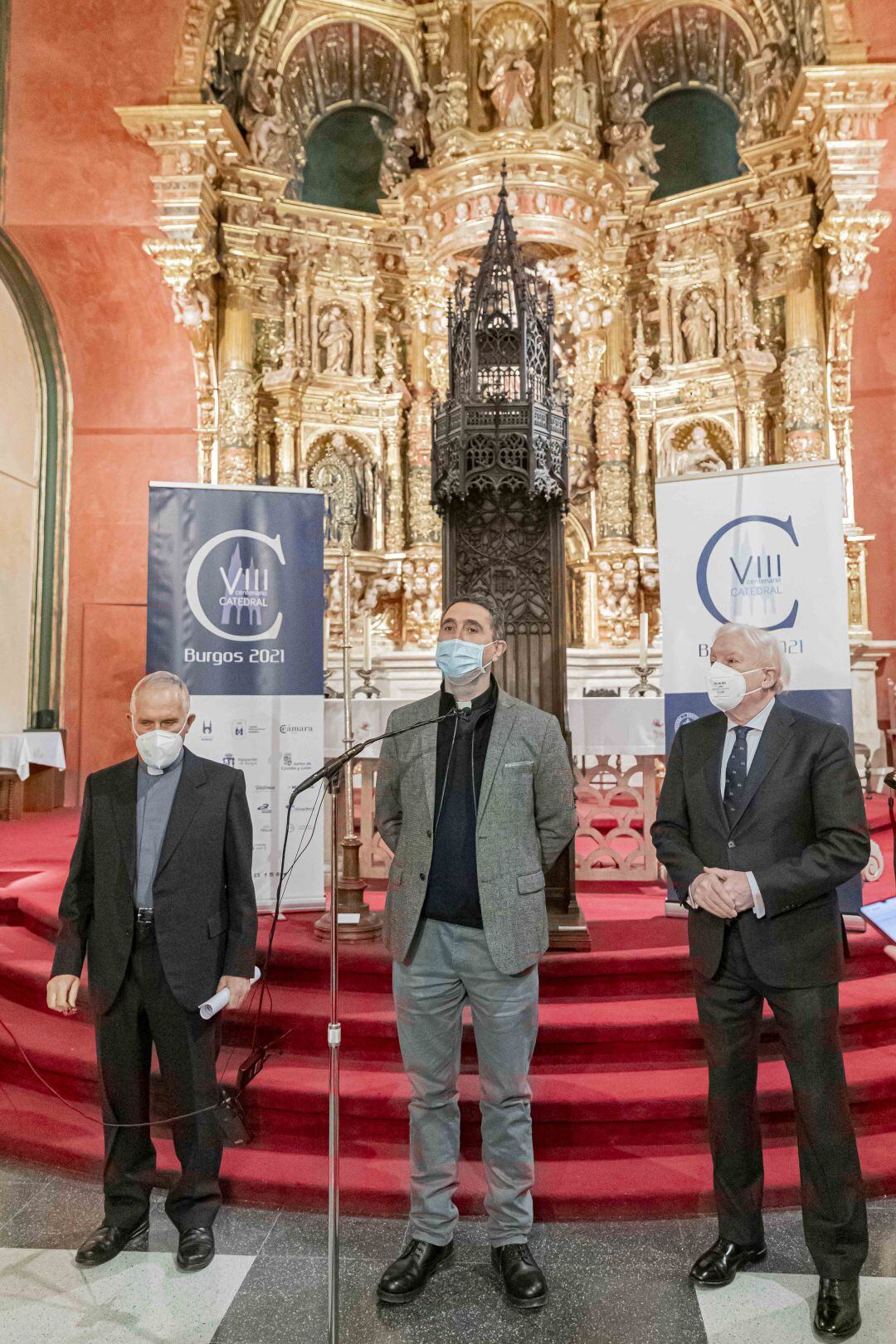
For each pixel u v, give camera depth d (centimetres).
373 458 1097
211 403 1052
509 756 282
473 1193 305
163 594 460
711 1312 254
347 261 1110
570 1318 252
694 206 1070
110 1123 284
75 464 1045
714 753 276
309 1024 371
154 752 280
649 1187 304
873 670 959
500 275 444
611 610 1060
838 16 929
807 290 1012
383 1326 249
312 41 1134
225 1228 301
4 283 991
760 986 257
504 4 1068
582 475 1066
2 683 972
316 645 475
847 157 931
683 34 1120
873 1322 248
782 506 409
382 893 537
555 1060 359
